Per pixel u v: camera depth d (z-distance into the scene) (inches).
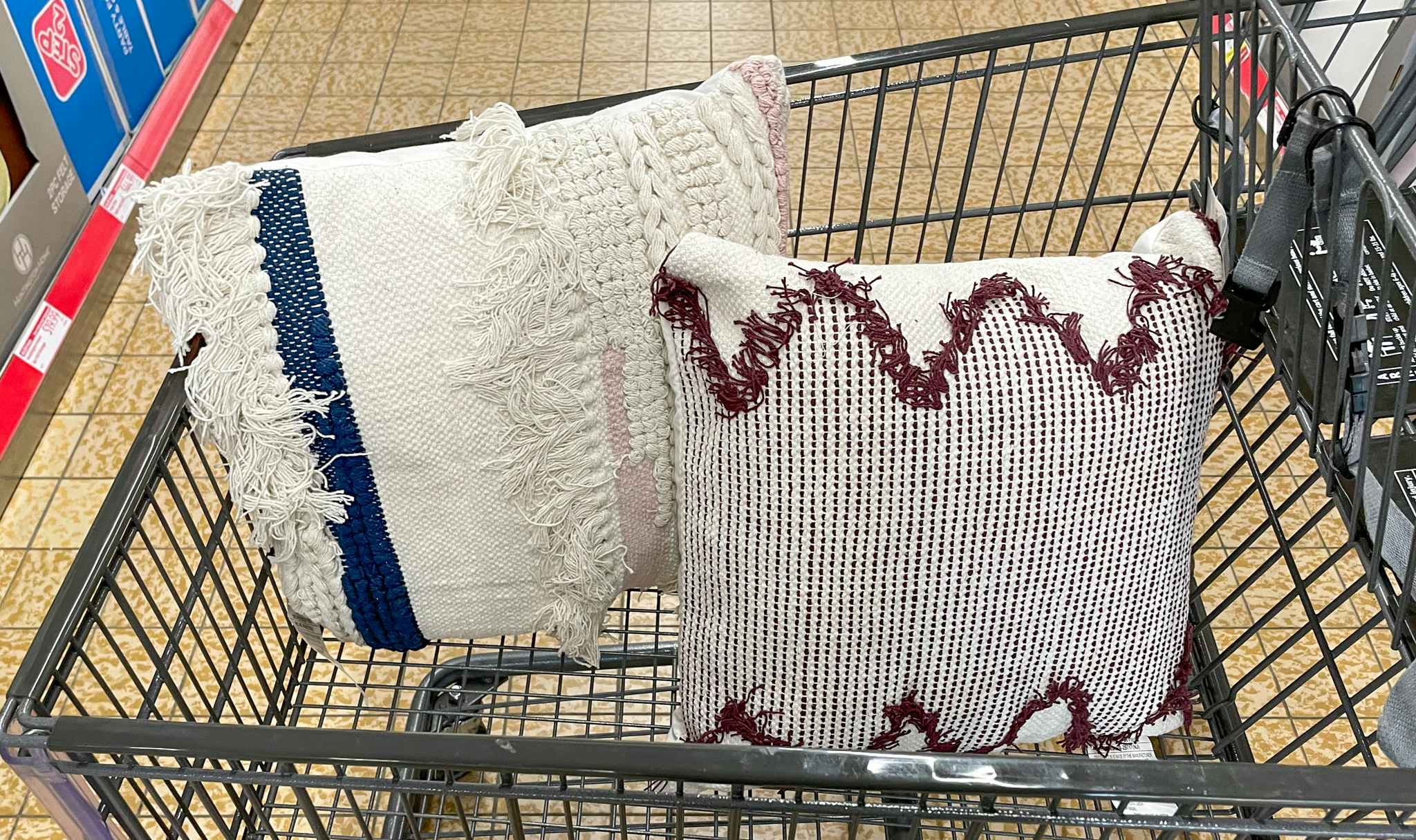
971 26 98.4
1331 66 74.9
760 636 31.7
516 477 33.0
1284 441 66.1
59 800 27.0
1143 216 80.6
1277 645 57.7
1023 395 29.9
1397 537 31.3
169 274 29.7
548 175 32.0
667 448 34.2
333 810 42.2
